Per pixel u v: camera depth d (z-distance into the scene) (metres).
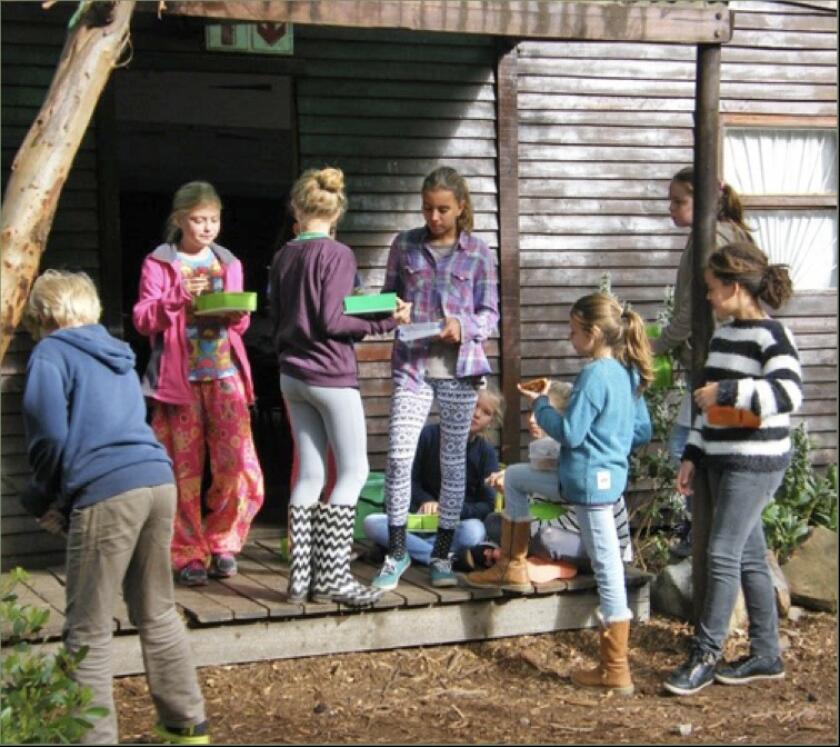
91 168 6.74
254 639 5.48
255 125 9.16
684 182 6.43
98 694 4.39
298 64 7.13
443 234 5.78
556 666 5.68
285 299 5.43
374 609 5.64
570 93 7.74
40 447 4.32
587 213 7.80
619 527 6.16
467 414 5.78
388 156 7.35
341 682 5.44
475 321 5.71
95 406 4.39
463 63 7.46
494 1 5.57
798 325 8.31
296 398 5.48
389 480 5.75
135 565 4.51
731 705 5.27
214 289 5.91
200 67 6.92
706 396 5.25
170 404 5.82
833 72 8.27
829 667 5.76
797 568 6.62
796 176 8.33
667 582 6.19
